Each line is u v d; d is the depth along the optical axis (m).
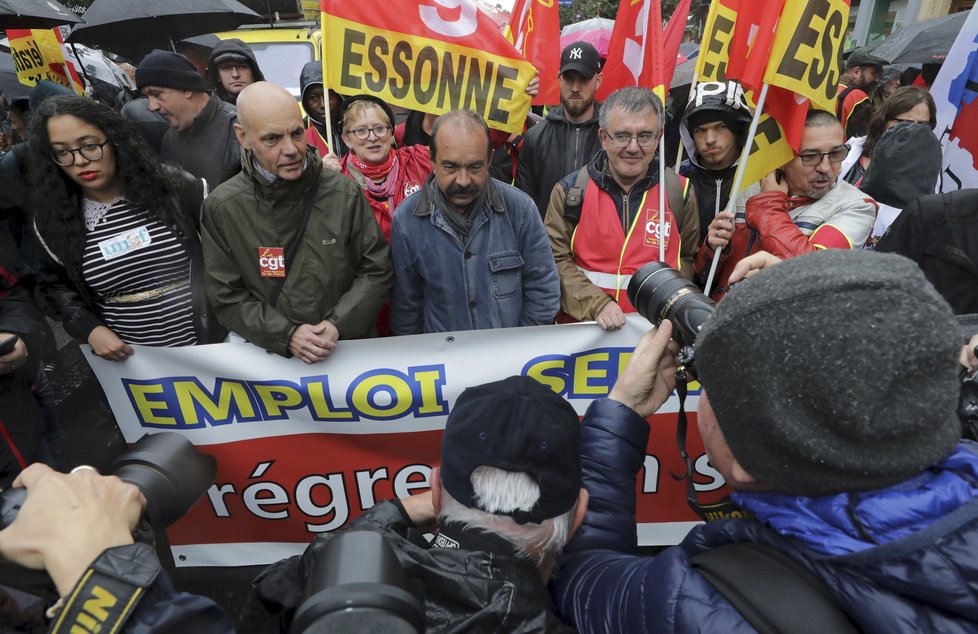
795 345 0.62
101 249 2.19
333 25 2.53
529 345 2.13
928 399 0.62
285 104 1.92
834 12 2.10
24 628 0.77
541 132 3.73
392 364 2.12
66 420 3.44
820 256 0.68
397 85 2.60
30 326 1.98
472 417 0.92
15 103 4.55
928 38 6.61
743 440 0.69
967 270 2.03
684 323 1.23
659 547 2.47
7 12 4.20
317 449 2.22
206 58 6.97
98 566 0.67
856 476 0.65
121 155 2.13
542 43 3.32
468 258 2.23
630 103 2.26
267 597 0.98
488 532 0.88
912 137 2.78
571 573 1.01
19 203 2.51
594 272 2.50
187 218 2.32
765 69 2.16
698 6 12.96
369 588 0.66
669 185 2.47
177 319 2.33
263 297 2.12
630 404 1.24
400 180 2.94
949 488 0.67
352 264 2.18
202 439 2.21
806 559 0.70
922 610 0.63
